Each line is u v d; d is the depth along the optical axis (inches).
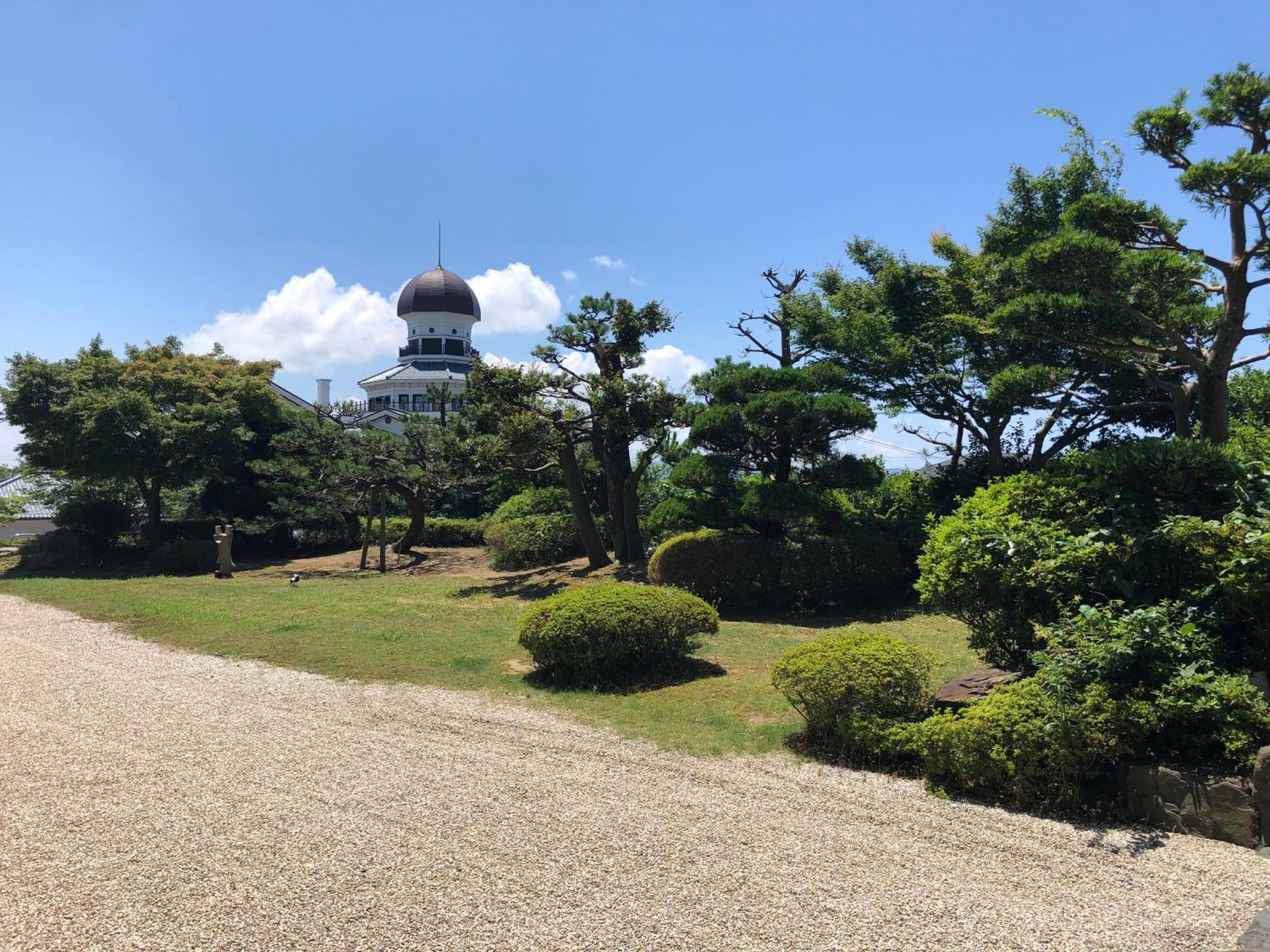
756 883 166.7
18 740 266.1
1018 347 620.1
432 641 437.1
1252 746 193.6
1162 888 164.4
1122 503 283.0
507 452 672.4
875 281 793.6
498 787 222.1
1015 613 276.2
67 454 970.7
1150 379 406.3
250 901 160.7
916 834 190.7
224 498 1117.7
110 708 306.7
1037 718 208.8
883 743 233.0
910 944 144.8
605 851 181.5
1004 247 663.8
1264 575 217.5
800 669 254.4
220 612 548.4
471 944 145.5
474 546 1125.1
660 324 704.4
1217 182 318.0
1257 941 144.6
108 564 1039.6
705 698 312.8
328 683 345.4
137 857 179.9
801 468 607.8
